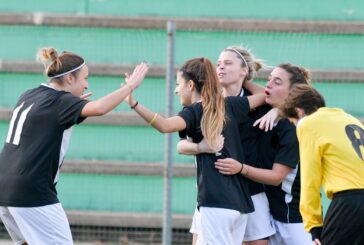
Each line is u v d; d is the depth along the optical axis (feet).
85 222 111.55
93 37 120.47
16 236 71.20
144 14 123.13
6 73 119.65
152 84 117.29
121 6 123.13
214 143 66.69
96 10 123.13
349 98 115.34
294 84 69.15
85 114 66.54
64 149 68.64
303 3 122.01
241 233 68.85
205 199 67.15
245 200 68.54
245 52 73.36
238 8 122.31
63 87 69.97
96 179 115.24
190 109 67.36
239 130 70.95
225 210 66.74
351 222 61.52
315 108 65.36
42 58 70.18
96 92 118.42
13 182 67.62
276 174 69.46
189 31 119.03
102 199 115.24
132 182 115.24
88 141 117.60
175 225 110.52
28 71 119.14
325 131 62.90
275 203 71.92
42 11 123.85
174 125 66.23
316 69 117.08
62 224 68.54
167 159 89.56
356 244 61.87
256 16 122.11
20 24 121.29
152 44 119.85
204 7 122.62
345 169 62.23
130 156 117.29
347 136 62.90
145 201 115.03
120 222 111.45
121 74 117.91
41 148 67.51
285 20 121.70
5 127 117.80
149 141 117.08
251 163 71.36
